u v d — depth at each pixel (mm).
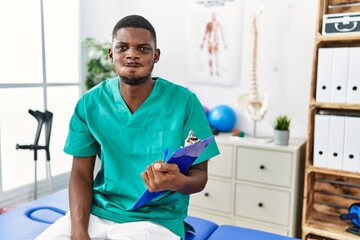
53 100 2494
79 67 2688
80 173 1182
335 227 1787
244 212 2020
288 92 2186
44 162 2453
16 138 2232
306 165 1776
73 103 2664
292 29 2131
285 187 1885
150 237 1041
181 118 1105
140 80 1042
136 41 1006
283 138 1918
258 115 2080
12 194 2189
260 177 1949
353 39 1611
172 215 1125
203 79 2459
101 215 1134
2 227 1265
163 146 1100
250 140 2049
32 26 2277
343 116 1658
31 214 1418
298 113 2170
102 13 2748
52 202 1540
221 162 2053
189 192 1025
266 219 1959
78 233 1032
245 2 2262
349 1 1805
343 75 1640
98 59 2580
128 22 1027
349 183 1914
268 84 2238
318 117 1722
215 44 2383
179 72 2557
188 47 2486
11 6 2139
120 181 1114
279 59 2188
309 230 1776
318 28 1692
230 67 2350
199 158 1099
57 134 2549
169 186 898
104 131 1133
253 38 2059
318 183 2006
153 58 1055
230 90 2383
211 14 2373
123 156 1121
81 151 1156
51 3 2414
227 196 2061
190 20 2453
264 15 2199
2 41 2102
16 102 2213
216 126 2262
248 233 1275
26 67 2262
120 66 1032
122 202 1131
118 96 1134
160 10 2574
